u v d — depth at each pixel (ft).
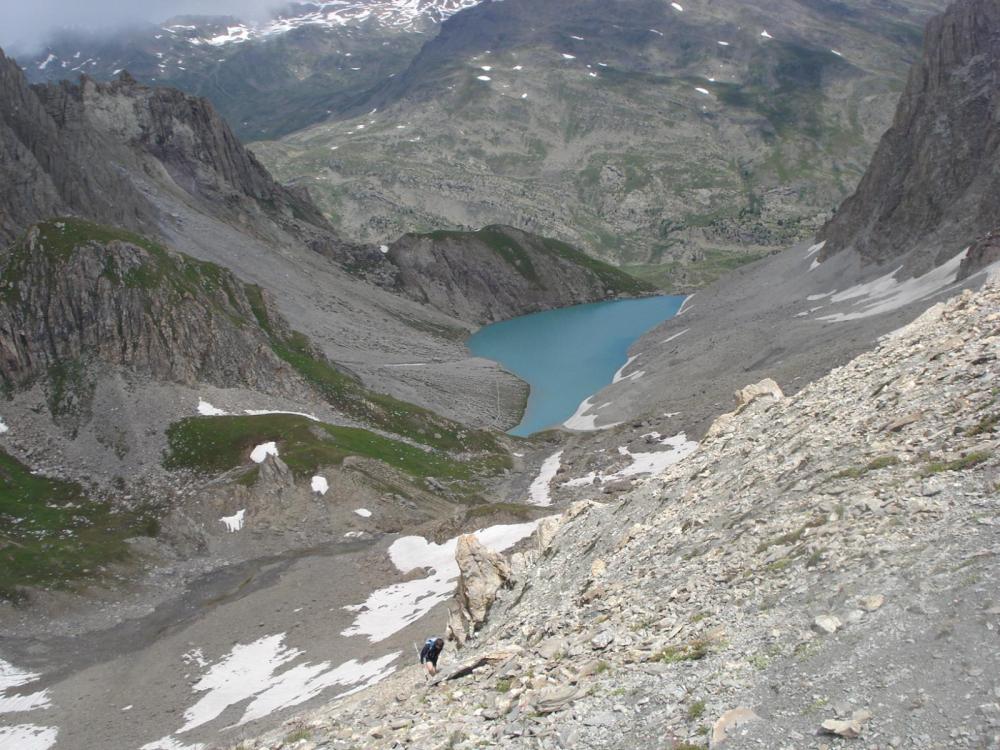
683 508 95.96
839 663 49.70
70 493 364.79
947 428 71.20
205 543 322.55
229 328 463.42
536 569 114.21
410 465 400.47
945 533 56.95
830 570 60.49
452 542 274.57
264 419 404.16
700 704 52.01
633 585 81.66
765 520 75.61
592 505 128.16
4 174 574.56
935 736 41.09
